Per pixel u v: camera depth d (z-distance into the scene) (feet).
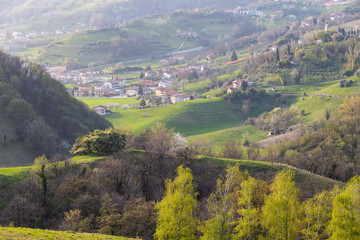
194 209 199.52
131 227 185.47
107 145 305.12
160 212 177.06
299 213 180.55
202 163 304.50
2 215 199.00
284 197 175.94
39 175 211.00
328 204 191.83
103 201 207.92
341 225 155.02
